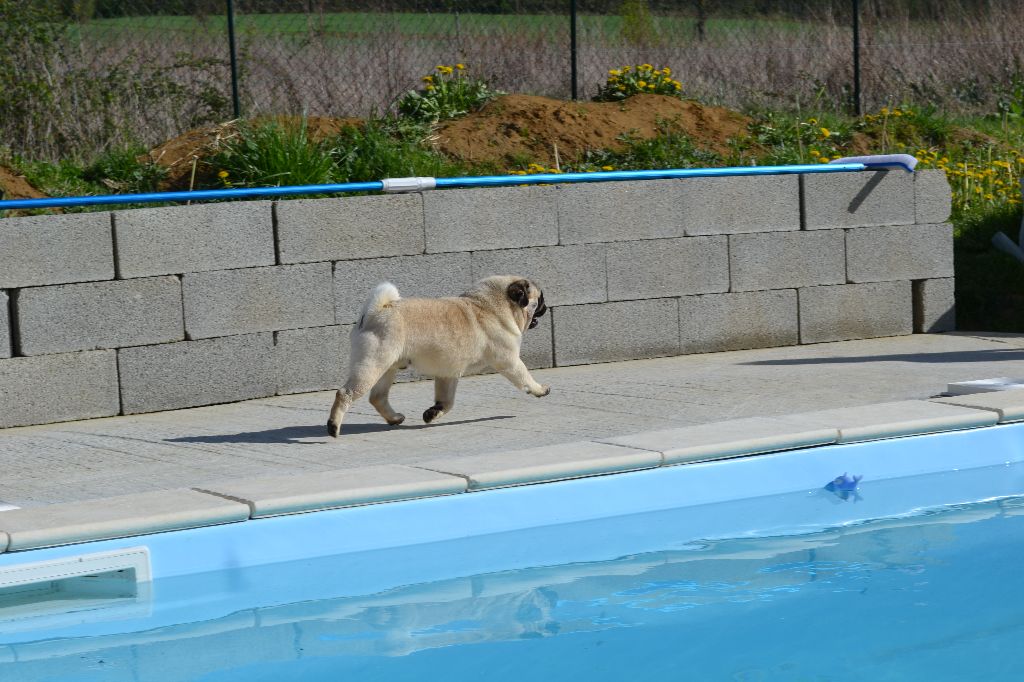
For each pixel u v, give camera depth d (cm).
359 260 1015
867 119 1667
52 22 1346
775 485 713
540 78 1638
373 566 606
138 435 834
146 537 563
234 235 964
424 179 984
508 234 1070
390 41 1570
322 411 906
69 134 1315
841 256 1212
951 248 1262
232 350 970
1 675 472
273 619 538
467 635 518
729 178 1155
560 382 1009
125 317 927
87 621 534
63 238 902
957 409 788
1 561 529
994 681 463
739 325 1173
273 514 591
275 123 1240
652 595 565
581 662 487
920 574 591
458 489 633
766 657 491
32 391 898
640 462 675
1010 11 2031
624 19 1692
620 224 1112
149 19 1421
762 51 1817
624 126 1406
